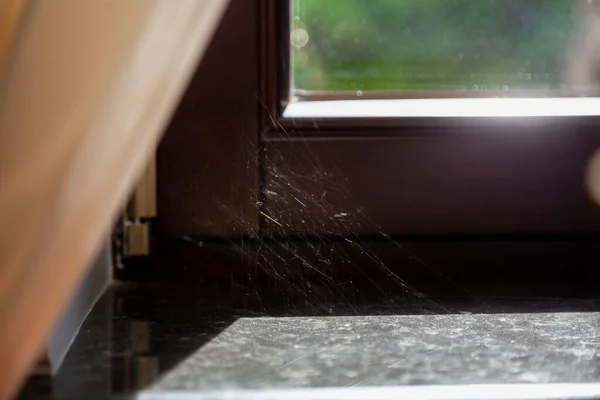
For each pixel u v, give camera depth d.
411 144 0.85
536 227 0.86
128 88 0.65
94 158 0.65
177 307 0.81
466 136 0.85
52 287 0.66
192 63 0.66
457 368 0.70
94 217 0.65
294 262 0.84
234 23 0.84
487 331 0.76
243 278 0.85
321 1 0.89
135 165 0.66
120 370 0.70
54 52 0.65
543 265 0.86
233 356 0.72
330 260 0.84
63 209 0.65
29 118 0.65
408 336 0.75
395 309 0.80
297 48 0.88
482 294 0.83
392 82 0.90
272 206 0.85
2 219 0.65
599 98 0.89
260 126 0.84
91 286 0.80
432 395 0.67
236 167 0.85
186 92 0.84
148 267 0.86
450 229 0.86
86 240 0.66
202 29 0.66
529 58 0.90
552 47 0.90
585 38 0.90
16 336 0.66
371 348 0.73
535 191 0.86
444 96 0.90
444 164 0.85
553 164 0.86
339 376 0.69
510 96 0.90
